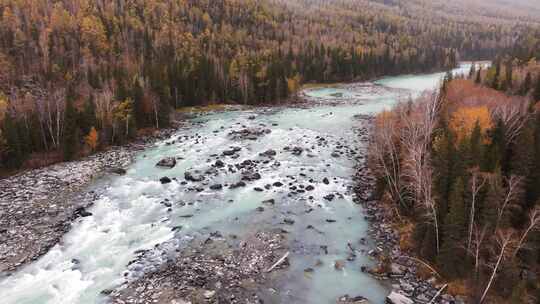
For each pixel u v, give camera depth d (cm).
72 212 3909
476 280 2617
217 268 2973
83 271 2955
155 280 2816
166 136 6812
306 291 2733
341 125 7281
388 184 4059
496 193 2822
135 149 6088
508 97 5941
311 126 7244
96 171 5103
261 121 7781
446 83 7794
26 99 6656
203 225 3656
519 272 2639
